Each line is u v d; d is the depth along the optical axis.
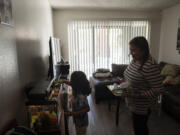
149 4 3.67
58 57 3.02
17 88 1.34
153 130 2.21
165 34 4.27
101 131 2.19
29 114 1.38
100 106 3.07
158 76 1.24
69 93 1.98
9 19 1.18
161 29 4.46
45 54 2.71
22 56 1.48
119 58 4.44
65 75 2.77
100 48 4.31
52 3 3.40
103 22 4.21
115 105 3.11
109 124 2.38
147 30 4.43
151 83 1.26
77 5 3.62
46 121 1.39
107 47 4.33
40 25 2.33
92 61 4.34
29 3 1.75
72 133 2.12
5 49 1.12
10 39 1.21
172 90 2.73
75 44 4.20
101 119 2.54
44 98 1.37
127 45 4.39
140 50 1.28
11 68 1.22
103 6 3.78
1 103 1.04
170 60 4.10
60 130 1.47
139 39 1.29
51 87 1.75
